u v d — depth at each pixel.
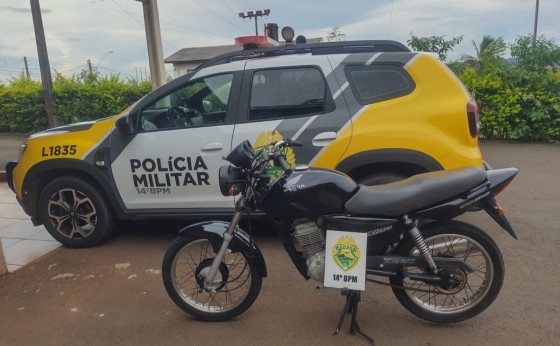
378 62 4.23
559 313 3.28
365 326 3.20
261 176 2.96
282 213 2.96
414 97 4.13
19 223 5.84
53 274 4.24
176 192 4.52
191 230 3.19
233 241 3.14
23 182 4.79
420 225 3.02
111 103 12.55
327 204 2.89
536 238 4.66
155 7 8.98
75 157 4.61
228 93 4.43
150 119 4.60
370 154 4.11
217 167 4.37
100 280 4.08
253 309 3.48
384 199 2.85
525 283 3.72
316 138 4.18
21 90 13.25
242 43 5.93
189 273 3.66
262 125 4.29
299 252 3.13
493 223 5.13
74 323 3.40
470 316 3.11
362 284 2.90
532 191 6.36
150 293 3.81
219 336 3.16
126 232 5.25
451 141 4.05
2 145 11.66
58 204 4.79
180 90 4.55
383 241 2.95
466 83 10.38
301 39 6.19
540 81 10.05
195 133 4.41
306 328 3.21
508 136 10.49
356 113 4.18
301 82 4.31
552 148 9.55
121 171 4.57
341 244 2.91
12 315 3.54
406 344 2.98
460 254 3.07
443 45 12.12
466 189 2.87
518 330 3.09
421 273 2.99
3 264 4.24
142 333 3.24
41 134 4.89
